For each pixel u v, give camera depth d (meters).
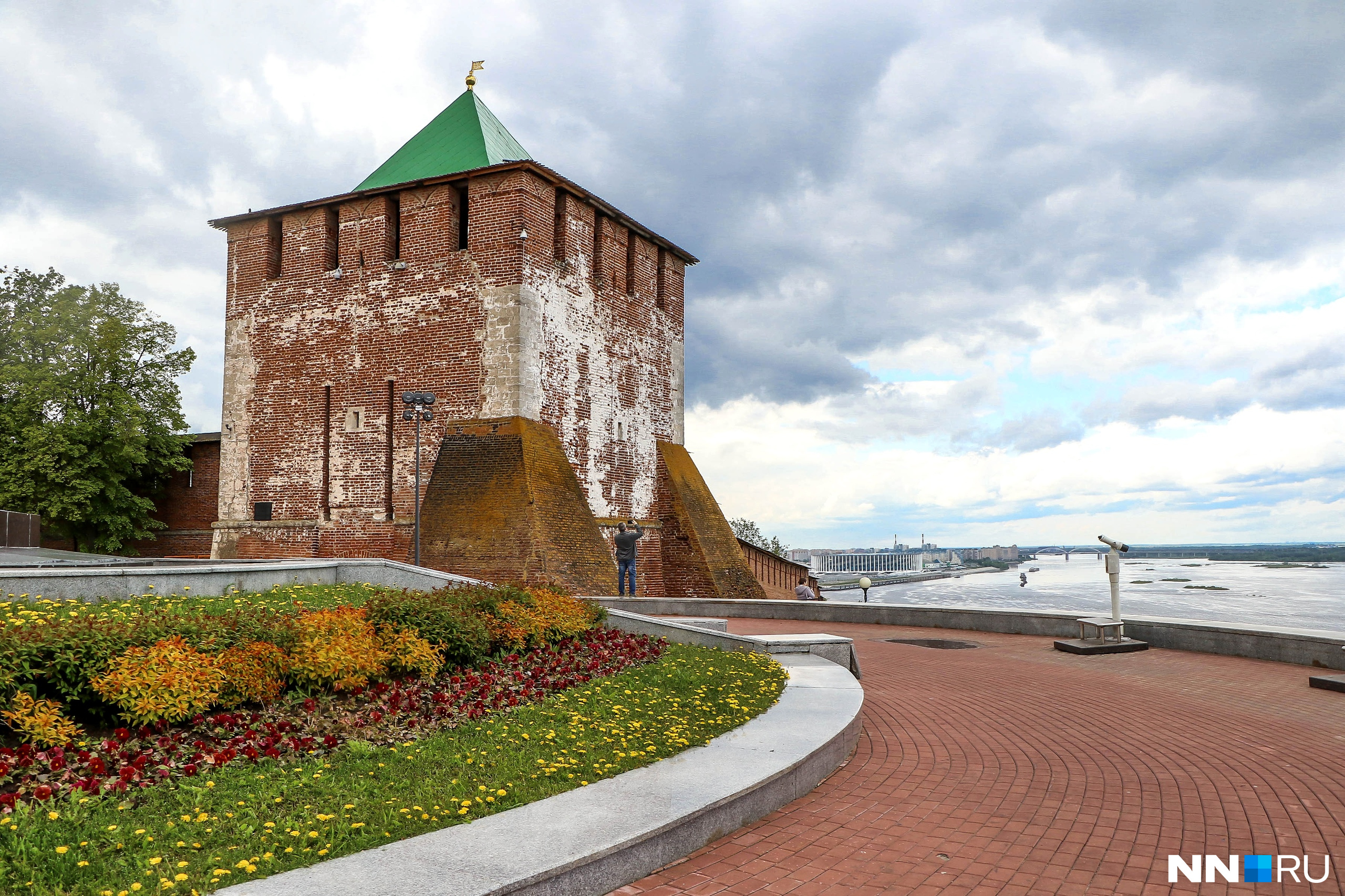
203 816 4.85
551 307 24.36
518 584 13.09
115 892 3.92
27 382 28.73
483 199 23.97
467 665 9.41
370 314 25.28
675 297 31.66
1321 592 126.94
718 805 5.48
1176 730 8.59
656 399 30.06
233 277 27.75
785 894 4.65
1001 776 7.00
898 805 6.25
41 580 10.38
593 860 4.49
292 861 4.30
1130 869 5.02
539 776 5.88
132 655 6.59
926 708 9.84
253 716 6.96
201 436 31.67
